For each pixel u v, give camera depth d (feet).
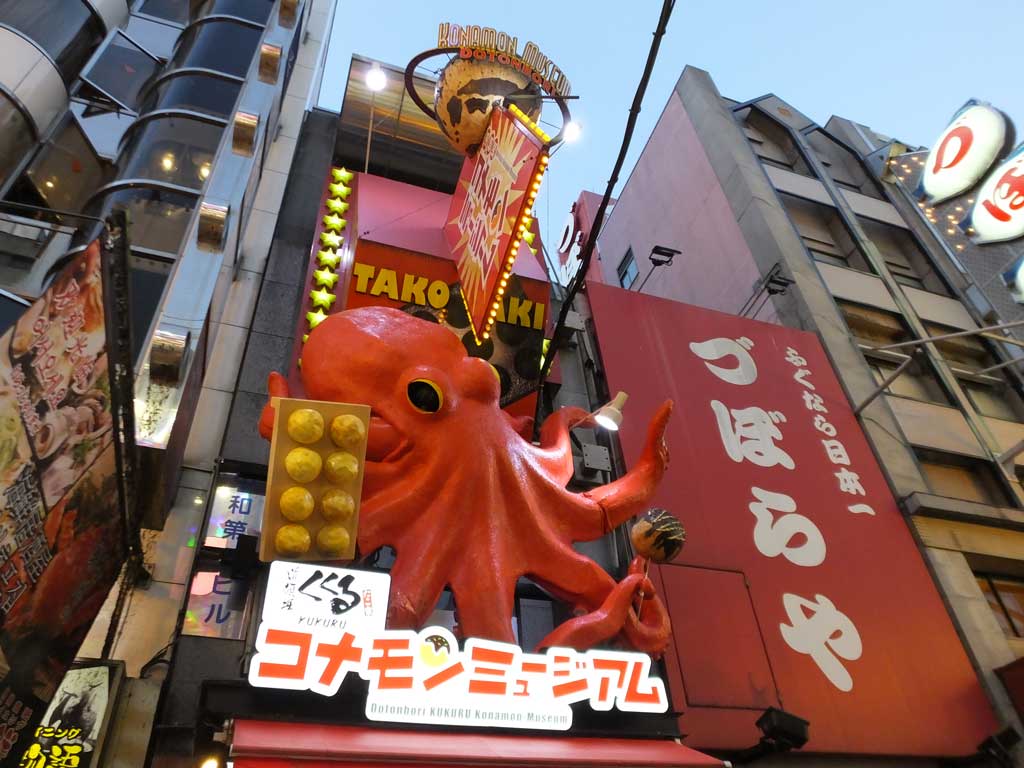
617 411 30.42
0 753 18.31
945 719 34.55
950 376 59.21
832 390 51.06
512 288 38.99
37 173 40.83
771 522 40.01
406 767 17.99
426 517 23.95
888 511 44.14
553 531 26.12
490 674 20.88
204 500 30.27
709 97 82.28
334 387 26.13
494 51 35.06
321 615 20.13
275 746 17.21
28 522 18.13
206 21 50.44
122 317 19.74
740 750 30.01
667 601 34.09
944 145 65.36
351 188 42.63
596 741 21.25
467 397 26.99
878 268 68.64
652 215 83.25
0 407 16.79
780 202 70.08
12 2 42.93
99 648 25.23
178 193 37.32
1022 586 45.34
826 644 35.19
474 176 35.96
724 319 52.08
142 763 22.66
